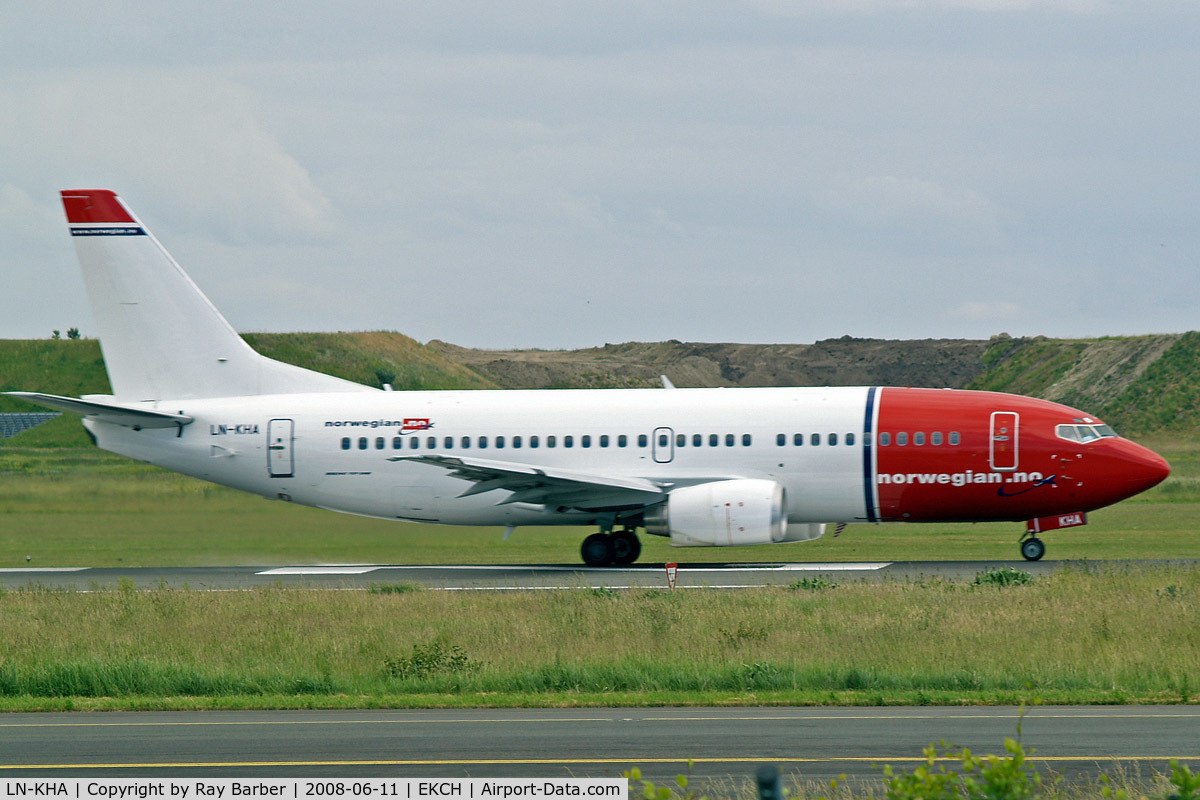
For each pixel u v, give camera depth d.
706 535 134.12
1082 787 46.56
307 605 104.06
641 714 63.75
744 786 47.25
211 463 151.00
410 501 147.62
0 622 97.44
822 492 137.75
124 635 91.12
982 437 134.62
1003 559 146.75
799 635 84.38
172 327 152.88
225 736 58.59
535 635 86.94
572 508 141.38
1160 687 68.44
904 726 59.16
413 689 72.94
